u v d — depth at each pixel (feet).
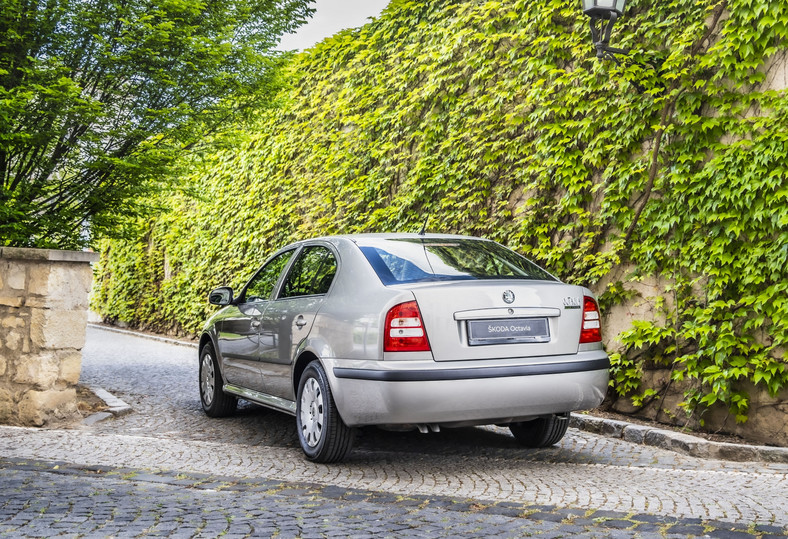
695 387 22.11
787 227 20.10
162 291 60.59
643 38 24.32
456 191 30.94
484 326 15.67
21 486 14.60
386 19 37.45
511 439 20.40
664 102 22.93
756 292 20.70
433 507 13.29
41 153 26.20
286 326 18.76
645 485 15.08
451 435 20.93
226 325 23.00
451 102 31.86
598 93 25.61
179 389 30.71
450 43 31.89
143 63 26.50
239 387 22.25
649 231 23.49
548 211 27.17
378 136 36.70
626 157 24.52
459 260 17.72
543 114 26.84
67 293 22.81
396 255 17.47
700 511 13.03
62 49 26.07
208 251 52.80
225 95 28.94
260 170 47.62
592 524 12.23
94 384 31.89
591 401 16.43
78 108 24.47
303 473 16.15
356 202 37.17
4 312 22.56
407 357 15.19
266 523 12.30
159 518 12.54
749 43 20.98
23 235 25.94
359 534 11.73
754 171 20.49
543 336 16.16
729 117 21.58
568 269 26.22
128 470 16.12
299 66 44.70
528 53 28.48
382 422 15.33
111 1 25.79
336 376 16.10
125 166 26.13
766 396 20.68
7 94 23.68
